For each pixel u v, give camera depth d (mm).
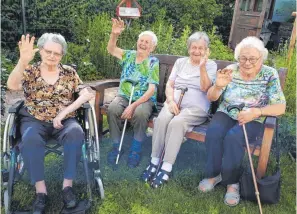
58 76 2441
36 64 2432
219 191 2648
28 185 2584
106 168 2879
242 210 2426
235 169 2465
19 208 2352
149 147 3316
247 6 8297
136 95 2977
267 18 8703
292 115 3541
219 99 2961
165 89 3170
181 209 2428
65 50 2410
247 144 2346
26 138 2219
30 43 2217
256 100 2570
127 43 6145
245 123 2477
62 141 2316
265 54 2484
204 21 8320
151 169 2742
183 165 3020
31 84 2395
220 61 3035
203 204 2492
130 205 2438
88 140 2434
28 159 2219
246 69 2492
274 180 2387
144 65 2971
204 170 2895
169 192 2596
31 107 2414
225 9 9117
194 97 2801
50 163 2918
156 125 2707
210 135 2518
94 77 5684
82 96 2438
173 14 8078
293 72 4160
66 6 6402
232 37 8477
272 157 3100
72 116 2502
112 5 6988
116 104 2906
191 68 2887
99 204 2439
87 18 6566
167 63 3225
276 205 2502
